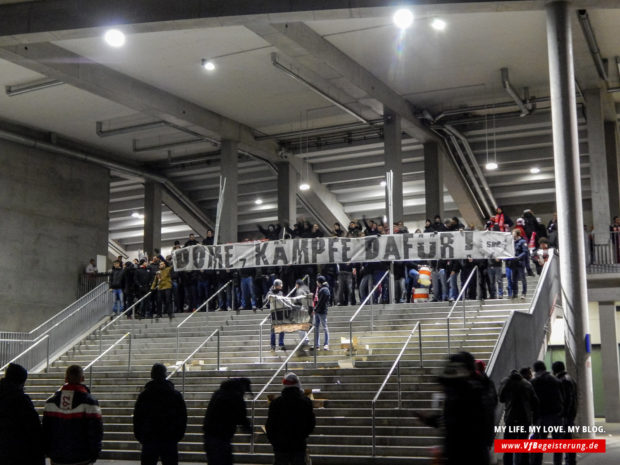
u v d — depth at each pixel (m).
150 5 19.95
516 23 22.48
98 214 33.91
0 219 29.69
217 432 8.94
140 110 27.52
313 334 19.94
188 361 19.84
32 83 26.73
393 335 19.31
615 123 29.30
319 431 15.05
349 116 30.81
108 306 26.20
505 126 30.73
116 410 17.58
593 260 24.44
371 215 39.53
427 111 29.38
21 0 20.52
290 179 34.88
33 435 7.95
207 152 35.25
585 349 18.03
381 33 23.22
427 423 7.07
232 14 19.58
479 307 20.09
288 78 26.66
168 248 45.66
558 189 18.86
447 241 21.03
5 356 22.69
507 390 11.02
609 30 22.78
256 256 22.88
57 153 32.25
